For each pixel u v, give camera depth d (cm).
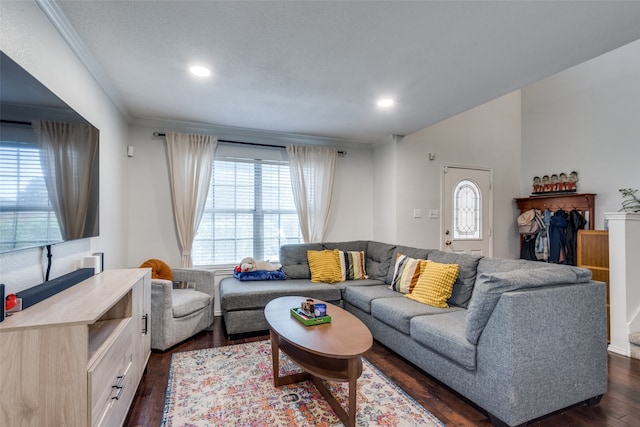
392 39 197
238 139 404
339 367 190
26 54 144
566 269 203
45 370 116
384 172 452
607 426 177
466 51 211
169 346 275
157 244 365
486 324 182
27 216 137
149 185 363
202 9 168
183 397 205
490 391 178
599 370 195
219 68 236
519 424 169
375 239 471
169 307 275
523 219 487
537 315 174
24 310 131
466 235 470
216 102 306
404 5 164
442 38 196
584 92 442
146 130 363
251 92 282
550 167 480
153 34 191
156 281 275
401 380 231
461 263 279
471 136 479
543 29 186
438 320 230
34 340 115
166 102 305
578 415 187
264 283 351
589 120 436
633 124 394
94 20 177
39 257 157
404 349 253
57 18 169
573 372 185
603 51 212
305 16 174
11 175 125
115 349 149
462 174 471
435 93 284
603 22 179
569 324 184
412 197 437
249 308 312
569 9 167
